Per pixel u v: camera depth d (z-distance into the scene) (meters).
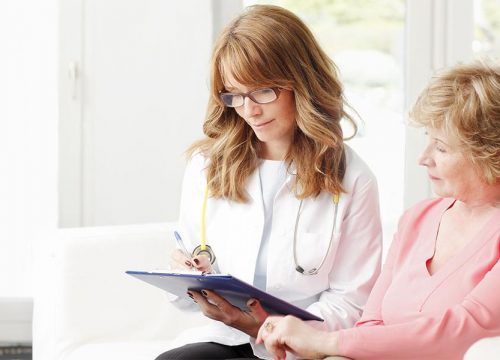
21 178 3.71
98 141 3.66
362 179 2.33
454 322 1.77
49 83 3.68
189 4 3.65
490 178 1.82
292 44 2.24
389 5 3.79
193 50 3.66
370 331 1.81
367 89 3.79
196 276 1.96
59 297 2.80
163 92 3.66
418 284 1.93
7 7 3.65
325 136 2.26
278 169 2.38
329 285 2.36
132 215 3.69
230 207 2.39
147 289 2.83
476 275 1.85
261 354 2.18
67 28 3.62
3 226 3.73
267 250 2.35
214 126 2.40
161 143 3.68
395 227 3.75
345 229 2.33
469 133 1.81
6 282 3.75
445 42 3.78
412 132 3.74
